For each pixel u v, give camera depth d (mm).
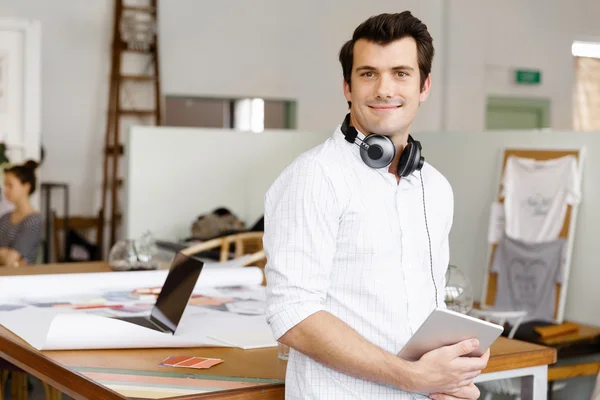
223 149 6438
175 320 2209
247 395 1670
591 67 10156
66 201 7512
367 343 1483
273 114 8805
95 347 2018
